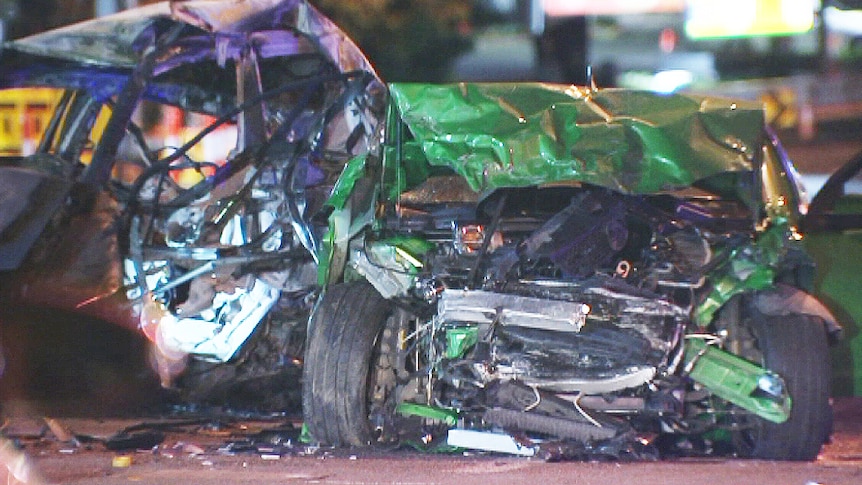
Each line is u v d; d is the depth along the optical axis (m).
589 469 16.69
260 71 24.20
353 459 17.52
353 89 22.91
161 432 20.34
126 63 23.45
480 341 17.08
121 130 22.42
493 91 17.50
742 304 18.05
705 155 17.20
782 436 17.53
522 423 17.34
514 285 17.03
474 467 16.86
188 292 21.56
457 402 17.61
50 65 23.61
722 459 17.98
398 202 17.91
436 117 17.36
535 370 17.02
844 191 23.55
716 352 17.36
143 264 21.45
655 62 88.50
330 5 62.81
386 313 18.00
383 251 17.72
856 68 85.50
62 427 19.92
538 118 17.20
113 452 18.38
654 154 17.08
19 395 22.23
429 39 66.06
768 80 82.69
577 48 66.38
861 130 74.00
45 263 21.36
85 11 49.50
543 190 17.78
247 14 22.80
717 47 89.19
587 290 16.95
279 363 21.72
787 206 19.20
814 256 22.14
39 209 21.38
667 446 19.00
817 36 86.62
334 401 17.66
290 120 22.34
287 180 21.38
